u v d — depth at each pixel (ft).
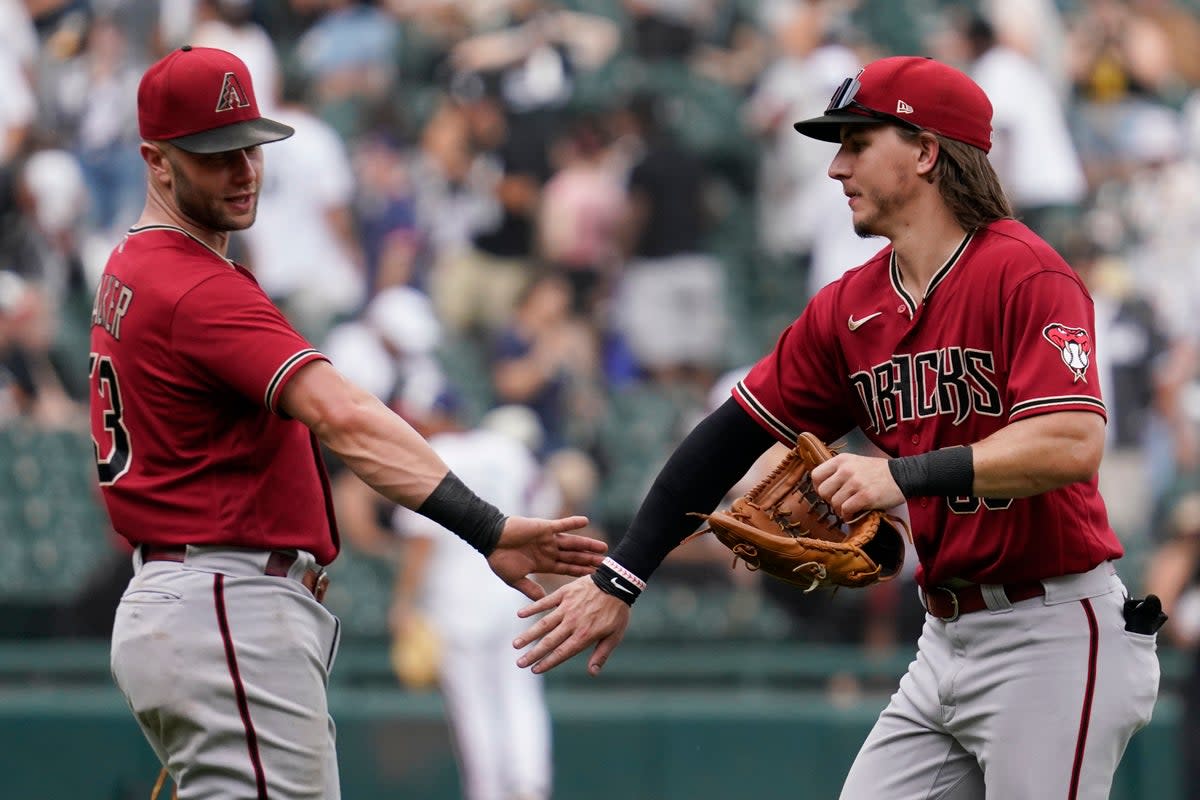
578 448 110.22
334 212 112.57
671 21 134.41
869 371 43.62
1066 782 41.70
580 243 115.44
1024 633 42.14
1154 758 93.61
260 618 41.98
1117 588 42.98
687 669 97.50
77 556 103.55
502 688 88.33
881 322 43.19
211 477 42.06
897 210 42.39
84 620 95.66
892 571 43.98
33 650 92.84
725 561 104.17
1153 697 43.09
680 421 112.78
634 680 97.40
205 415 41.83
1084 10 140.15
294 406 41.06
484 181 118.83
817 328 44.98
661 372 115.24
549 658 45.65
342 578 101.91
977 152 42.34
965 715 43.14
